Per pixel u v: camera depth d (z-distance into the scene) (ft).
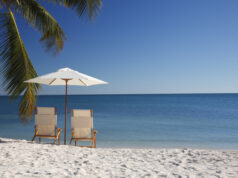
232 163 12.91
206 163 12.87
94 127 38.58
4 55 17.74
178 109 84.02
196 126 40.16
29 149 14.61
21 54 18.28
